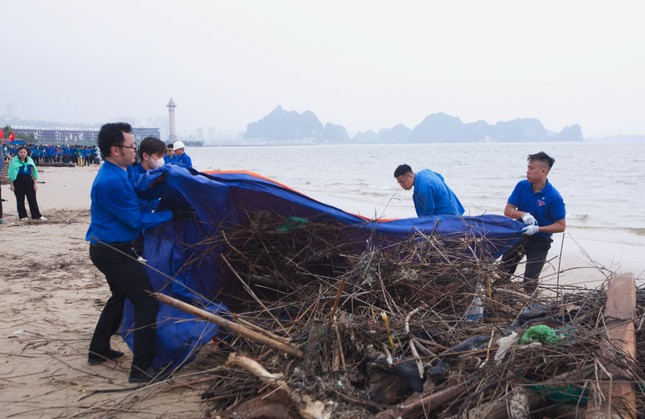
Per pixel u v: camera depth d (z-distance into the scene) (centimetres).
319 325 392
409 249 529
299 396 335
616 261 967
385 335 392
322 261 543
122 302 491
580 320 410
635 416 294
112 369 482
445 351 373
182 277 506
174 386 418
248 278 529
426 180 624
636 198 2075
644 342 374
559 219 602
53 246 1038
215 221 518
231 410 364
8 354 507
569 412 319
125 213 440
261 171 5012
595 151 10619
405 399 352
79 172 3966
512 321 450
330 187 2927
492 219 599
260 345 411
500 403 311
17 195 1368
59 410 402
